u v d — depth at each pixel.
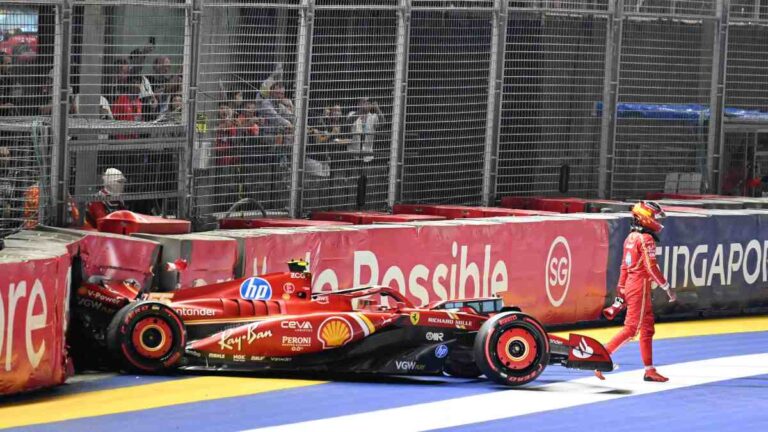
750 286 55.66
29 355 33.56
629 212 54.00
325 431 31.09
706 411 35.25
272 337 37.09
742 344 48.12
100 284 38.59
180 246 40.12
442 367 38.12
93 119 43.44
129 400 33.94
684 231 53.25
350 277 44.09
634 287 39.16
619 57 57.38
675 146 60.38
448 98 53.03
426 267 45.97
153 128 44.88
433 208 52.34
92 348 38.81
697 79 60.53
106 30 43.44
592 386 38.53
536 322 37.38
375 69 50.69
